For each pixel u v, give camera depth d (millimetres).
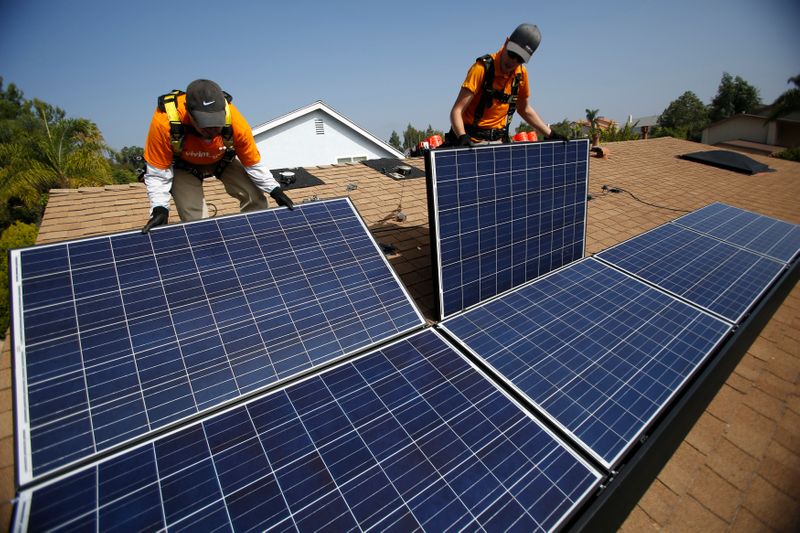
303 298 2936
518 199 3969
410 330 3051
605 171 10945
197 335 2514
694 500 2572
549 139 4398
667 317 3449
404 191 7734
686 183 10695
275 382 2465
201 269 2793
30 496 1730
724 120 52906
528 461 2082
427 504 1845
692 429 3080
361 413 2289
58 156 21875
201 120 2984
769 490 2668
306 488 1875
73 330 2279
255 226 3189
